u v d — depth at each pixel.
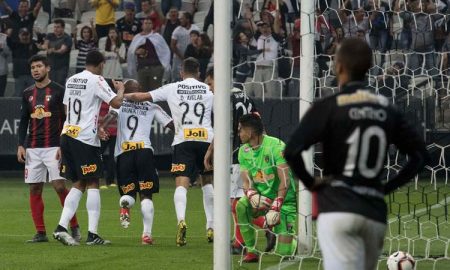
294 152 11.46
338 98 11.59
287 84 40.72
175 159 24.11
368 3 33.66
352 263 11.30
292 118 39.28
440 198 32.66
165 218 30.92
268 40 40.53
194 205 34.72
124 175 24.16
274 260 21.08
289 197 20.83
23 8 46.31
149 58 45.50
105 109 35.47
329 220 11.39
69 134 23.52
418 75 32.31
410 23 34.81
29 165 24.44
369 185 11.52
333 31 31.94
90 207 23.84
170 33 45.91
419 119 34.03
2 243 24.25
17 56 45.78
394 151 29.80
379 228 11.45
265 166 20.64
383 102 11.71
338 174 11.56
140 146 24.06
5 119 43.84
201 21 47.88
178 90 24.09
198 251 22.59
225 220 17.28
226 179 17.31
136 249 22.95
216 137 17.36
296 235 21.48
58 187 24.48
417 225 27.12
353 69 11.72
